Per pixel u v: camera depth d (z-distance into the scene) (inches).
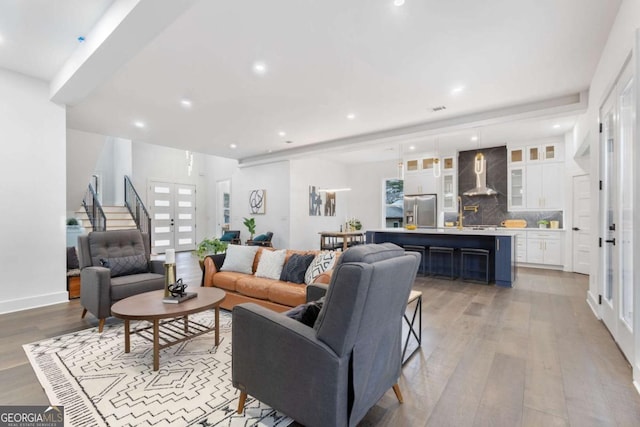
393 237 252.5
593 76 139.3
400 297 68.4
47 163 153.0
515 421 66.7
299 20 100.0
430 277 221.3
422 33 107.7
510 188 280.1
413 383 82.2
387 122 206.4
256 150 298.7
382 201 382.6
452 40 112.0
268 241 311.1
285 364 59.4
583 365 91.7
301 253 141.6
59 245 156.5
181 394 77.0
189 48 116.1
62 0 94.8
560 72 136.6
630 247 94.7
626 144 98.3
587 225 234.2
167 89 152.0
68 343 107.5
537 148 265.6
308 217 335.9
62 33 112.3
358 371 56.8
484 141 275.4
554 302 158.1
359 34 108.0
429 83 147.1
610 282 120.0
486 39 111.3
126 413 69.2
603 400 74.4
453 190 308.5
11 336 113.7
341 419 55.1
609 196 121.2
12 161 143.4
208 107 176.9
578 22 102.0
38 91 150.3
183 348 103.9
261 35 108.1
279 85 148.5
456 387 80.1
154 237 359.3
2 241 140.5
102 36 102.3
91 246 138.9
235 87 150.5
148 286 132.5
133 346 105.3
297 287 123.9
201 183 408.8
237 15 97.1
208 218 409.7
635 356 80.7
